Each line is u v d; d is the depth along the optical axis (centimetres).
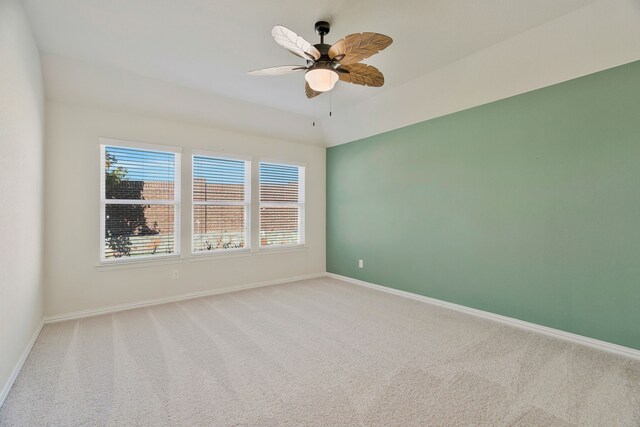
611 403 185
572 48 254
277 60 308
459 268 361
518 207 311
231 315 340
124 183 368
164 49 287
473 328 305
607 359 240
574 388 201
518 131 310
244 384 205
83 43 275
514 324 312
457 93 345
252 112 439
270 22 247
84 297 338
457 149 363
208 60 308
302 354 248
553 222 287
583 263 269
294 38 199
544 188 292
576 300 273
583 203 269
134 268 369
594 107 261
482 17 242
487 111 335
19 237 220
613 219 254
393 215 440
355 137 494
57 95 320
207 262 427
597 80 259
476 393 195
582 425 166
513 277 314
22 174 227
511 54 283
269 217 496
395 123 427
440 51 293
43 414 173
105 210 356
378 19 244
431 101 371
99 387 200
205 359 239
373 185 470
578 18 237
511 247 316
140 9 230
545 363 234
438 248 383
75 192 334
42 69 296
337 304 383
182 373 218
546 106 290
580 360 238
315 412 177
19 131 218
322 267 559
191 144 413
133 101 358
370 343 269
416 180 409
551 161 288
